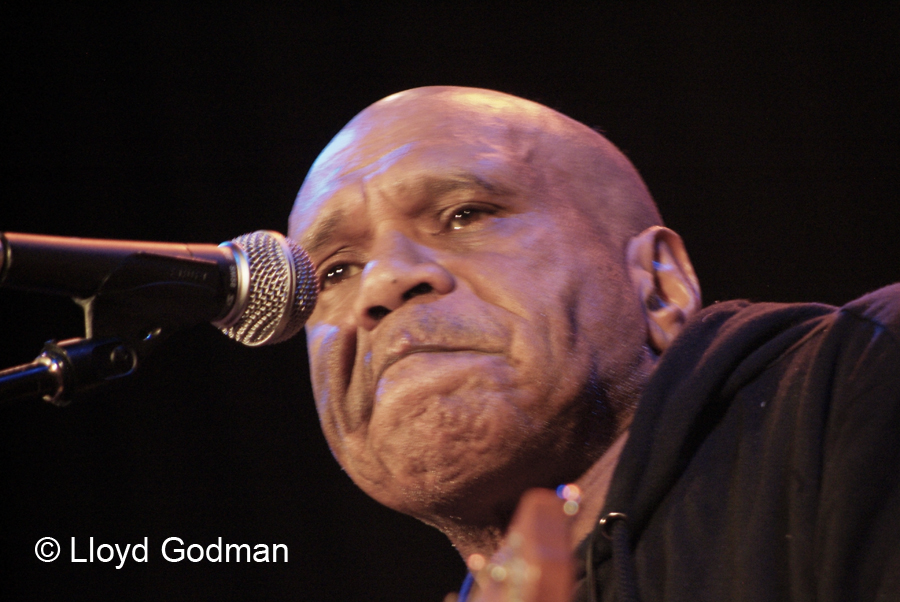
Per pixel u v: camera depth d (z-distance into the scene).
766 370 4.50
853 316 4.20
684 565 4.08
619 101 12.15
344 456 5.33
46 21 13.45
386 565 13.22
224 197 13.69
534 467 4.89
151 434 14.16
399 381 4.86
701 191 11.80
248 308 4.57
